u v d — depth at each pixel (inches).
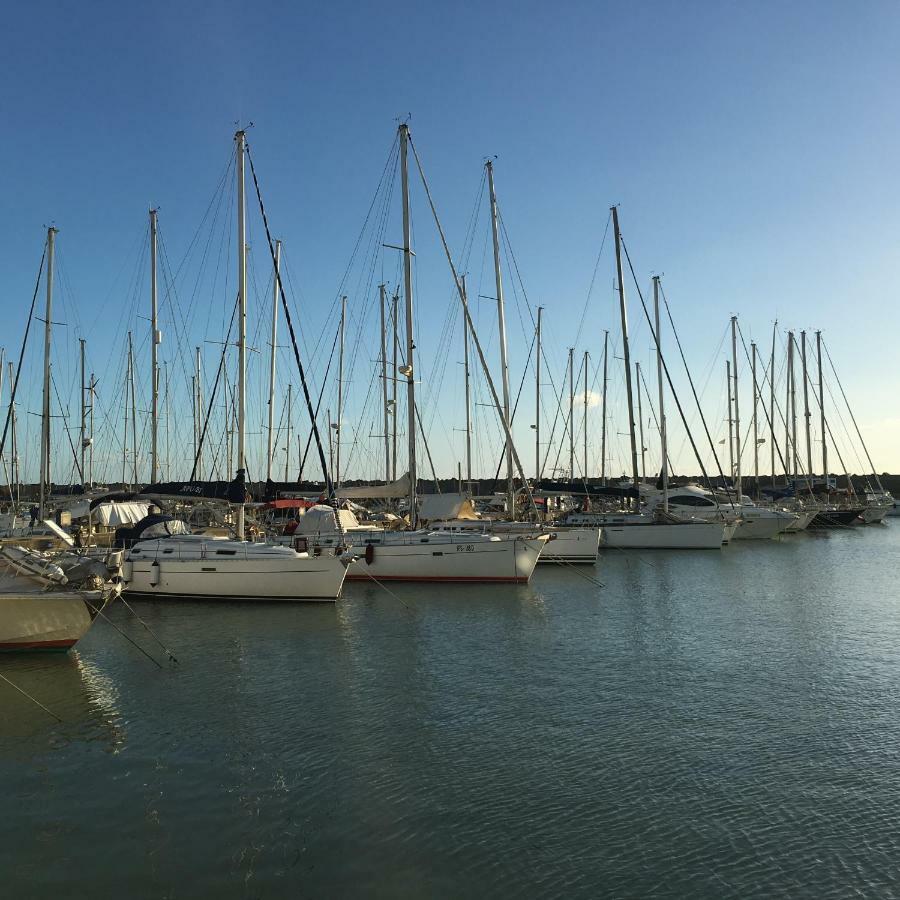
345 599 965.2
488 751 438.6
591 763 420.5
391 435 1646.2
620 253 1641.2
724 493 2053.4
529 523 1224.8
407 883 302.8
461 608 903.7
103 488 1688.0
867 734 464.1
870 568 1320.1
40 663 636.7
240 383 1035.3
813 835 339.6
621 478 2233.0
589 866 315.3
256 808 366.9
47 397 1277.1
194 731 473.7
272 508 1423.5
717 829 345.4
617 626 797.2
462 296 1233.4
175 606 909.8
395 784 393.4
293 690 561.6
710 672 609.3
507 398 1353.3
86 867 315.9
